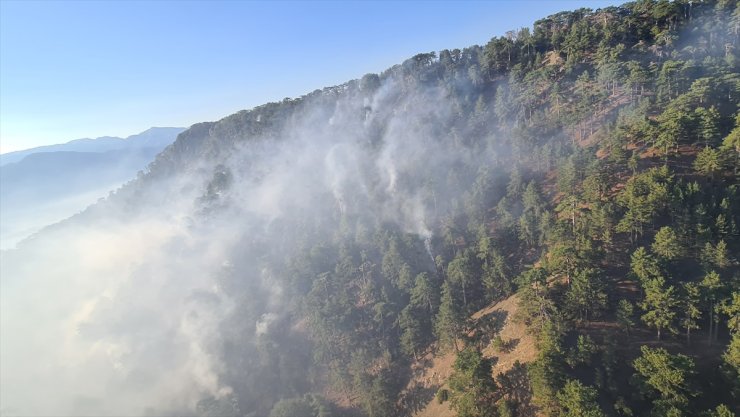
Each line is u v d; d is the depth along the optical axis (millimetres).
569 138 108250
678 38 114688
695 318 49375
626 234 67938
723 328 49531
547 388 44281
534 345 56875
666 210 66125
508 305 71750
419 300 82250
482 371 51969
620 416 43125
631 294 57781
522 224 82438
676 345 49375
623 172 82750
